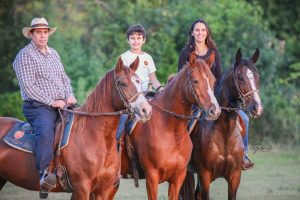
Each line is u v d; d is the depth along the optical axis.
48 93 10.58
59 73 10.84
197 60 10.73
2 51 25.86
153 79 12.26
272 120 24.56
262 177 18.38
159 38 25.84
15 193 16.88
